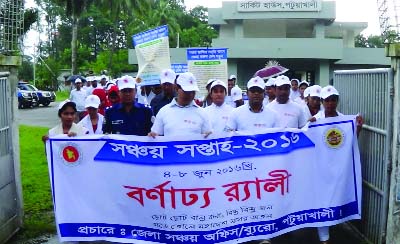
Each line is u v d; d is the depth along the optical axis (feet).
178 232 16.19
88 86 50.80
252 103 17.17
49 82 166.91
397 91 15.65
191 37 188.85
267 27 121.29
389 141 16.05
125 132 18.29
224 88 20.89
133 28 184.65
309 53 105.91
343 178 17.21
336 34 132.26
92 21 219.41
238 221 16.33
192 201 16.11
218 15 117.29
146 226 16.37
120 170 16.21
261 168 16.39
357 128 17.47
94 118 22.48
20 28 20.13
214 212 16.15
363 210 18.65
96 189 16.35
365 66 113.39
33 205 24.38
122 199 16.34
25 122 66.39
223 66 30.60
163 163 15.99
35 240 19.07
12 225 19.27
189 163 16.01
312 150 16.92
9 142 19.24
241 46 107.04
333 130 17.03
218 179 16.12
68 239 16.46
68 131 17.80
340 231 19.75
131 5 133.59
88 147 16.21
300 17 109.29
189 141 15.94
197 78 30.58
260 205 16.44
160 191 16.11
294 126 19.10
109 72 151.94
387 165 16.14
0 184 18.07
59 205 16.38
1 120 18.40
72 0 113.19
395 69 15.75
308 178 16.96
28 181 29.76
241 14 111.24
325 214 17.17
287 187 16.69
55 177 16.33
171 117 16.56
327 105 17.93
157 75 27.40
